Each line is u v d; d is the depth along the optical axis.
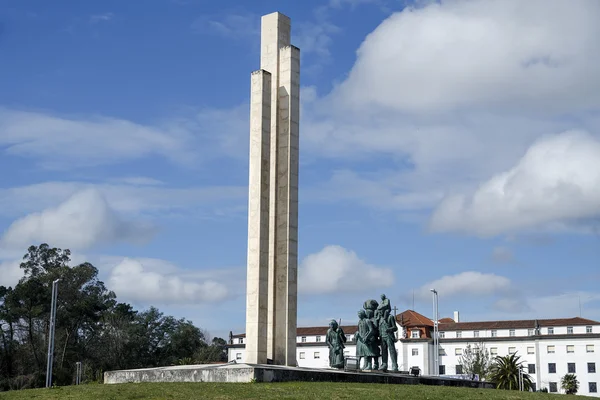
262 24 48.91
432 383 47.56
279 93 47.47
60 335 98.00
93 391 32.66
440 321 138.50
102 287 107.88
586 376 115.88
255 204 45.28
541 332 121.94
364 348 48.88
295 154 46.75
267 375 36.50
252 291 44.25
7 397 32.16
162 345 121.44
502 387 102.75
